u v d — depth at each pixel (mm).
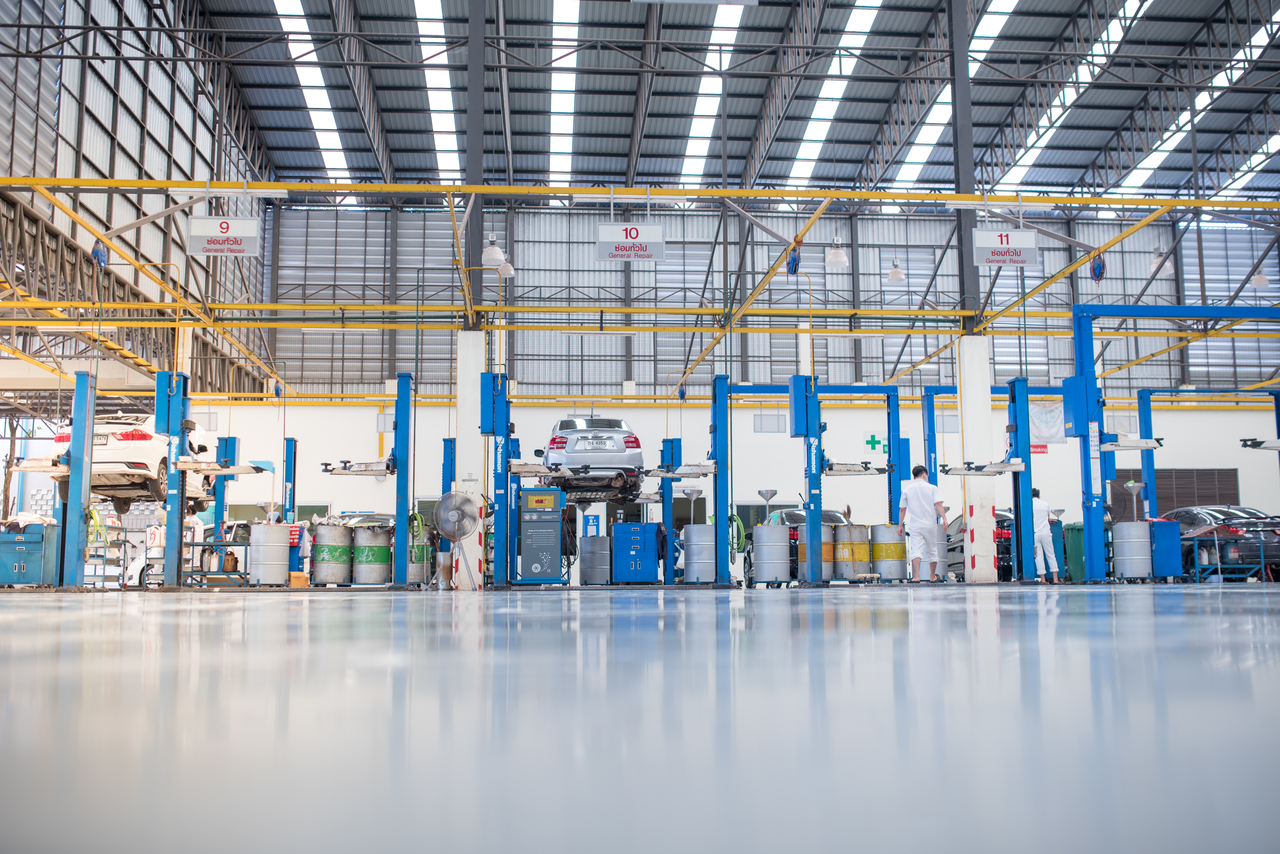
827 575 13719
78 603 6320
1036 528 13898
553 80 21609
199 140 21141
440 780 788
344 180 25703
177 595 8977
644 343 25750
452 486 14266
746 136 23875
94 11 16688
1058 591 8180
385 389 25328
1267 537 13227
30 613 4633
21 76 14398
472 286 14938
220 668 1861
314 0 19406
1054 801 681
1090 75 21891
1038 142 24438
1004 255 12281
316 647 2426
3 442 26172
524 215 25906
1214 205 12016
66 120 15750
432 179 25703
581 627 3275
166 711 1228
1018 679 1542
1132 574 12547
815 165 24906
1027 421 13531
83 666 1897
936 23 19797
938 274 26297
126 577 14617
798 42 19844
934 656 2004
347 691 1460
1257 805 663
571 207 25703
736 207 15422
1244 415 23469
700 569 12797
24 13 14734
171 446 11938
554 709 1238
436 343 25594
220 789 750
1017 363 26422
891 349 25953
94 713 1206
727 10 19422
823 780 771
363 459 21641
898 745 933
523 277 25703
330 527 12492
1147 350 26594
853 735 995
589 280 25812
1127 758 852
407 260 25906
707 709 1224
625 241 11977
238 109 22609
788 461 22250
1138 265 26844
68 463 11750
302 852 550
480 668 1849
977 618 3600
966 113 15438
